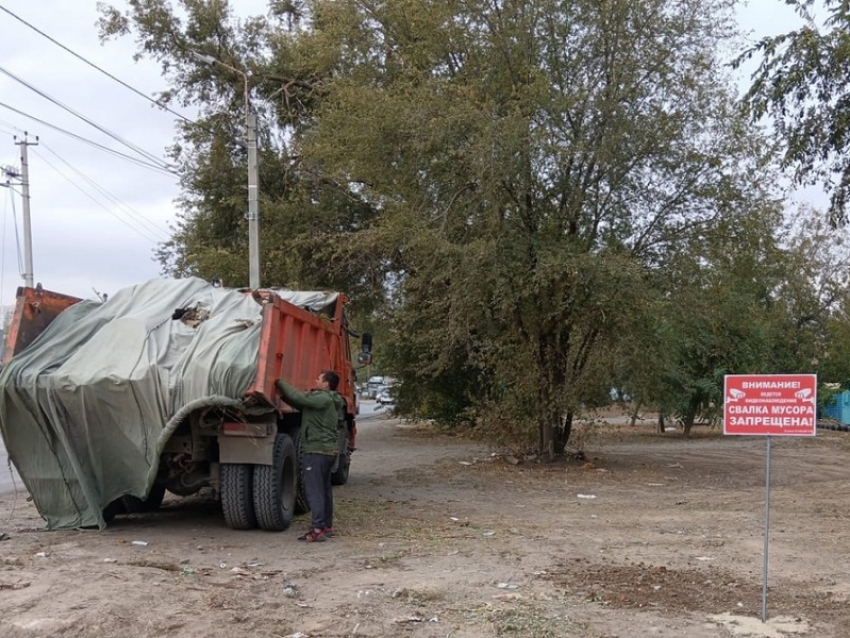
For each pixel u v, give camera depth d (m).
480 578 7.62
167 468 9.97
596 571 7.98
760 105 11.07
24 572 7.41
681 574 7.91
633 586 7.39
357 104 17.92
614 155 16.59
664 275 17.08
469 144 16.02
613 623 6.28
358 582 7.44
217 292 10.74
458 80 17.80
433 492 14.30
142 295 10.62
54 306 10.18
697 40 17.09
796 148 11.15
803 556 8.84
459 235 17.05
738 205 17.41
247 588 7.14
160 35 29.09
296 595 6.98
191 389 9.05
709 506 12.91
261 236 26.67
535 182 16.78
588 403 18.05
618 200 17.38
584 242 16.94
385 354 27.55
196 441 9.61
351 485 15.12
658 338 17.12
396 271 26.31
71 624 5.88
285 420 10.80
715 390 29.00
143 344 9.43
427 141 16.31
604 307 16.33
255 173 20.42
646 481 16.27
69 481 9.60
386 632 6.01
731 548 9.29
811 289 38.69
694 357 28.70
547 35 17.09
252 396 9.11
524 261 16.45
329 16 22.03
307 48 26.00
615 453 22.67
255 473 9.76
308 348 11.53
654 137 16.64
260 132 29.42
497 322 17.62
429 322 19.83
